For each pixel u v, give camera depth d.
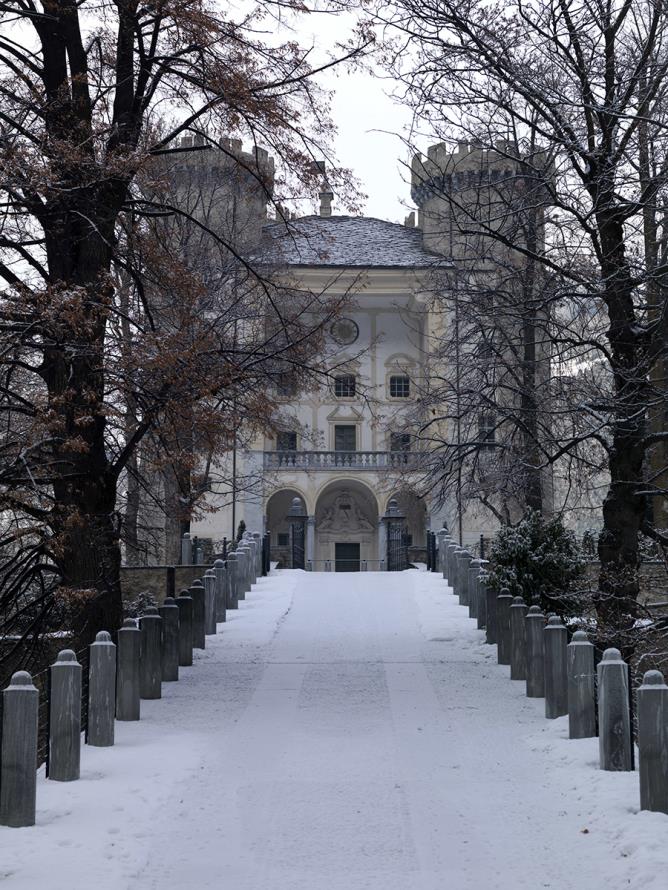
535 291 21.25
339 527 65.69
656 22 16.67
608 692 10.43
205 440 17.80
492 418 23.00
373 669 17.69
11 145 15.48
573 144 17.00
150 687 15.02
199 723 13.31
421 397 25.98
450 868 7.83
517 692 15.45
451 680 16.55
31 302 15.02
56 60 17.62
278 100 17.92
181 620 18.19
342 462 63.56
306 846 8.37
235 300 25.42
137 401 16.97
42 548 17.27
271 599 28.20
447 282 24.08
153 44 17.73
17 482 15.98
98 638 11.98
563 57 17.77
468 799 9.66
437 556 38.50
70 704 10.35
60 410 16.06
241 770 10.79
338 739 12.32
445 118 19.08
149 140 18.17
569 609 20.80
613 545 18.23
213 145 19.53
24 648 19.48
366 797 9.77
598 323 21.52
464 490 26.23
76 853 8.07
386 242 64.06
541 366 24.64
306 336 19.31
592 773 10.25
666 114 17.33
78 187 15.91
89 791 9.85
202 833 8.70
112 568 17.36
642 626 17.97
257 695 15.34
